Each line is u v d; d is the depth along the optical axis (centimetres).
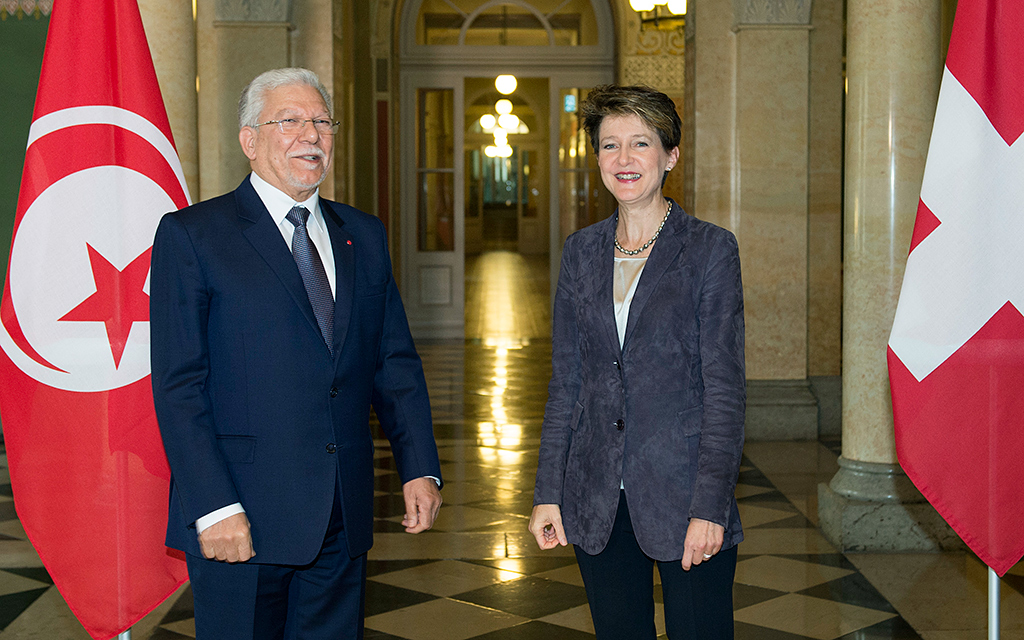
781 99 723
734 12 723
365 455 232
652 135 226
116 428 282
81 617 282
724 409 216
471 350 1217
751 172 727
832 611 396
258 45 694
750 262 734
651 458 222
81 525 281
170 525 225
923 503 475
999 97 281
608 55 1299
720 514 211
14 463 278
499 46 1300
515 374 1032
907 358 286
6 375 278
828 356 769
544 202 3178
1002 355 279
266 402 219
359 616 234
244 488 218
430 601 410
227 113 696
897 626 380
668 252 226
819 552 473
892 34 470
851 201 488
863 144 481
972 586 425
